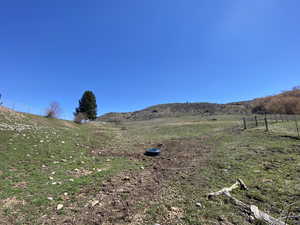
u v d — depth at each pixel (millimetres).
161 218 3717
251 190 4965
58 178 5949
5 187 4973
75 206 4184
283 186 5059
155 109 72875
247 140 12023
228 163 7617
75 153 9789
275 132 13273
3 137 9992
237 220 3605
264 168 6676
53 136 12641
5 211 3836
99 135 17922
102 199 4559
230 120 28984
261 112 40344
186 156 9820
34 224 3457
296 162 6992
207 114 49500
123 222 3586
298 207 3996
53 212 3895
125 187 5391
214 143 12453
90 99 41906
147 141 15531
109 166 7793
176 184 5637
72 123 27766
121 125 38812
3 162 7012
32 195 4621
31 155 8375
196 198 4602
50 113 24609
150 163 8781
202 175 6410
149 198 4652
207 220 3629
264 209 4008
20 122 14758
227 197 4566
